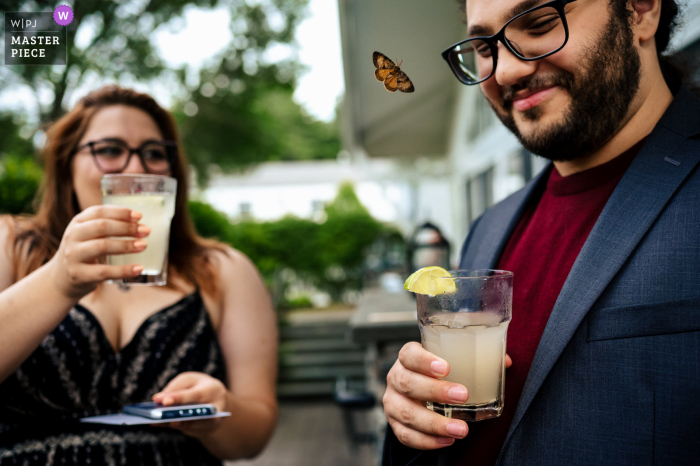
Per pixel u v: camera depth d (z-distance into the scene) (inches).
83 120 34.3
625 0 23.1
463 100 178.9
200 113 270.2
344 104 142.9
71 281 25.9
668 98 25.2
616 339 21.8
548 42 23.2
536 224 27.6
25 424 30.0
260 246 303.3
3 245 32.9
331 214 309.9
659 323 21.2
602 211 23.7
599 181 25.4
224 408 29.7
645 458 20.8
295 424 139.7
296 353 188.7
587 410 22.0
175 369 32.3
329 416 146.6
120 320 32.9
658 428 20.7
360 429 130.2
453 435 21.7
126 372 31.6
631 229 22.6
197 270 35.1
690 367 20.5
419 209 453.1
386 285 220.2
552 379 22.9
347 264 305.4
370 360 107.7
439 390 21.8
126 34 219.5
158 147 35.6
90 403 30.9
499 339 22.6
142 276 28.5
